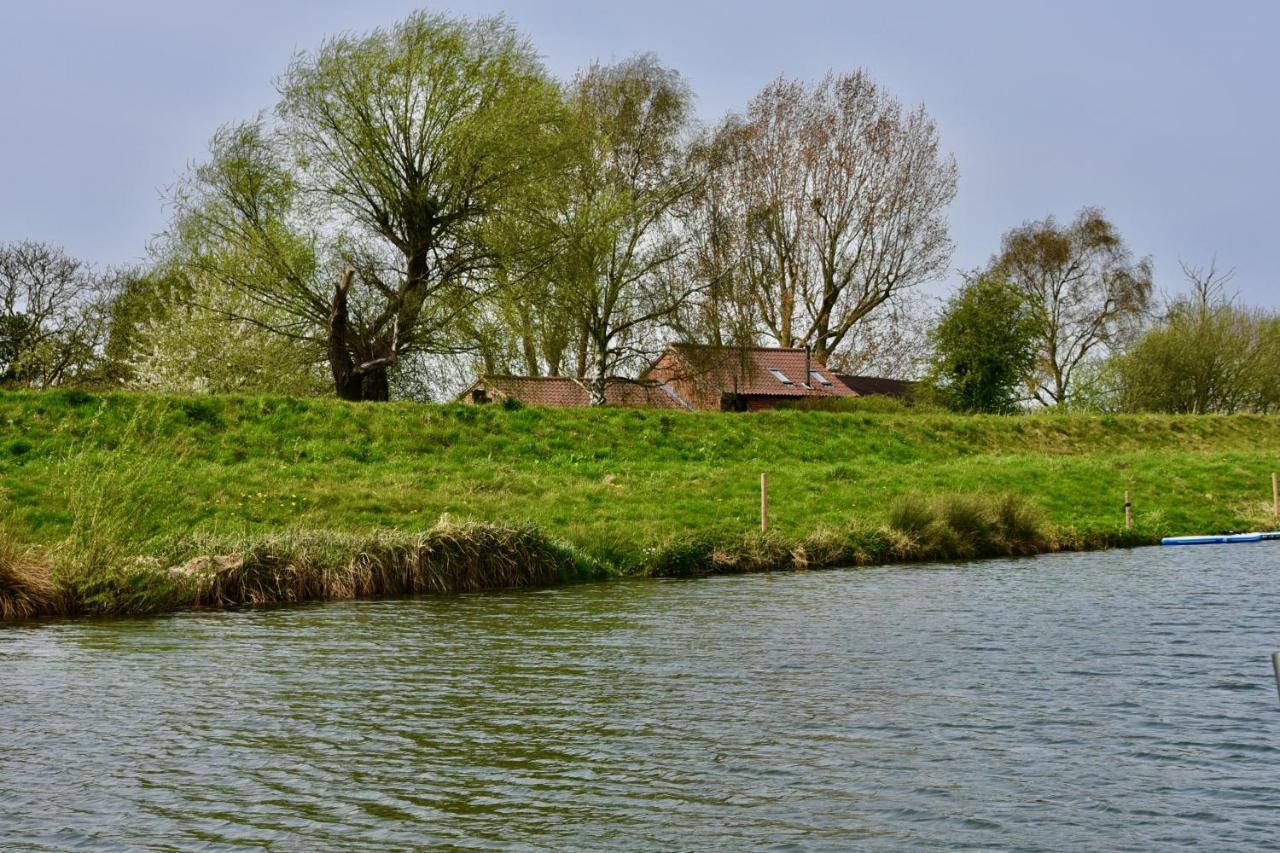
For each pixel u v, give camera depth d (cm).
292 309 4100
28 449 2653
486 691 1145
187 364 4306
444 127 4162
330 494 2547
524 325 4156
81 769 877
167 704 1088
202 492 2455
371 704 1089
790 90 6191
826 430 4112
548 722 1016
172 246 3991
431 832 743
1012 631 1506
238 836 735
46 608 1673
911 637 1464
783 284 6250
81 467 1811
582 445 3472
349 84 4088
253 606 1781
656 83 5156
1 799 806
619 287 4562
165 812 780
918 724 1003
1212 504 3541
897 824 755
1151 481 3734
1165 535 3136
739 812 779
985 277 5988
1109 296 7775
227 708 1070
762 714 1043
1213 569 2303
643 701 1099
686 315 4625
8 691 1141
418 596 1909
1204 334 6494
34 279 5853
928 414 5228
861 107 6203
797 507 2880
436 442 3247
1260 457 4325
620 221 4488
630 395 4966
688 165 5003
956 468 3694
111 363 5503
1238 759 894
